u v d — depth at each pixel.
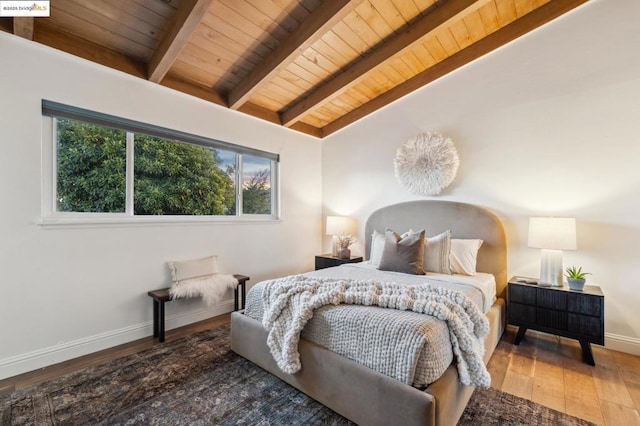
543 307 2.42
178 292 2.63
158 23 2.27
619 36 2.41
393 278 2.46
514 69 2.89
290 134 4.13
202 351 2.37
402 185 3.62
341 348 1.62
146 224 2.71
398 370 1.39
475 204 3.13
